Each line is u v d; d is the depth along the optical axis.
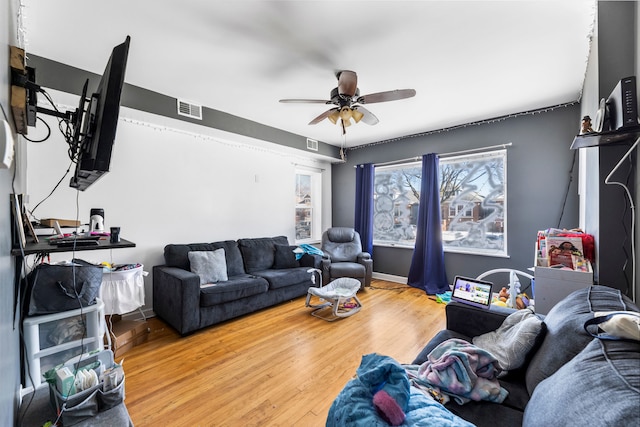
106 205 2.72
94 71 2.36
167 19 1.74
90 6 1.61
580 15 1.70
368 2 1.60
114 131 1.08
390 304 3.46
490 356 1.23
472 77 2.49
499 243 3.57
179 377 1.91
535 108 3.22
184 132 3.29
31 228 1.32
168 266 2.98
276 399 1.70
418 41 1.97
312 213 5.35
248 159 4.02
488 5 1.62
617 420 0.58
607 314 0.95
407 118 3.57
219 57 2.17
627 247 1.55
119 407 1.28
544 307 1.87
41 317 1.42
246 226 3.99
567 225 3.07
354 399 0.89
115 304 2.20
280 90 2.77
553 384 0.87
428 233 3.99
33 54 2.10
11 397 1.02
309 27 1.82
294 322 2.89
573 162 3.04
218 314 2.76
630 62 1.53
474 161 3.78
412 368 1.34
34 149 2.29
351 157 5.20
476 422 1.01
